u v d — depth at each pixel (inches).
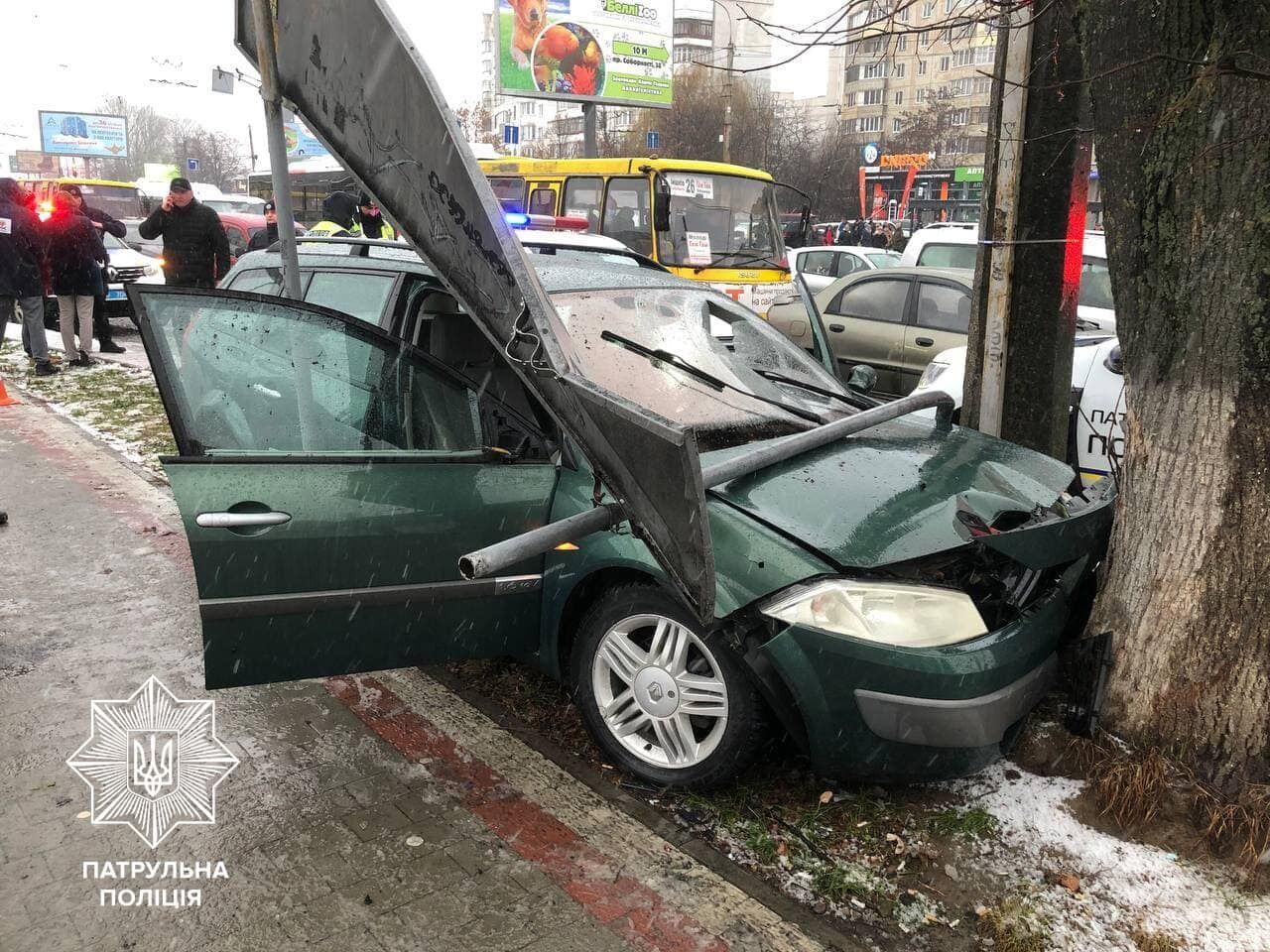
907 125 1932.8
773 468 121.9
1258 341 99.0
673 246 414.3
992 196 182.2
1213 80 90.5
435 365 123.5
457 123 99.2
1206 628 105.6
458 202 101.0
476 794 116.7
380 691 141.9
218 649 108.3
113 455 261.9
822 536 106.5
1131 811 107.1
